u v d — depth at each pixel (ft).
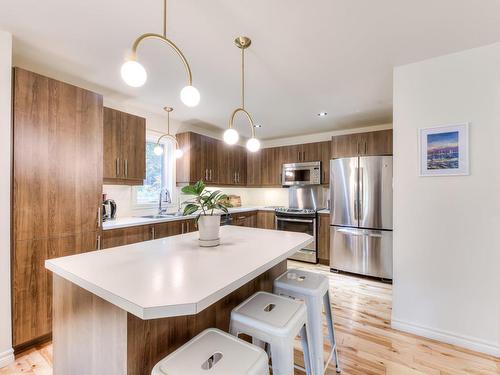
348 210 11.44
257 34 5.57
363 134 11.67
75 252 6.83
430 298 6.57
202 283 3.16
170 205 12.20
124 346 3.14
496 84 5.84
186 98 4.27
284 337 3.43
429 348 6.13
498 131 5.82
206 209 5.78
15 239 5.78
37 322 6.09
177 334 3.77
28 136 5.99
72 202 6.79
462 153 6.18
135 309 2.59
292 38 5.72
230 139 5.81
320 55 6.46
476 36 5.61
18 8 4.72
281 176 15.33
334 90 8.74
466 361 5.67
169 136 11.92
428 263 6.59
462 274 6.21
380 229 10.67
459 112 6.22
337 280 10.72
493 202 5.89
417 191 6.72
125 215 10.41
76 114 6.91
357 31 5.46
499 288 5.84
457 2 4.58
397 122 6.97
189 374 2.68
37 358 5.72
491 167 5.90
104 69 7.22
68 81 7.96
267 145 17.37
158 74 7.48
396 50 6.21
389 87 8.50
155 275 3.45
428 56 6.47
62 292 4.17
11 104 5.70
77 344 3.84
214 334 3.44
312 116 11.76
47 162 6.31
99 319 3.46
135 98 9.52
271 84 8.24
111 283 3.14
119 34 5.58
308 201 15.02
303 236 6.37
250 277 3.59
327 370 5.38
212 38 5.72
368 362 5.63
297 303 4.22
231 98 9.50
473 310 6.10
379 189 10.71
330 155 13.78
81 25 5.27
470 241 6.12
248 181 16.57
